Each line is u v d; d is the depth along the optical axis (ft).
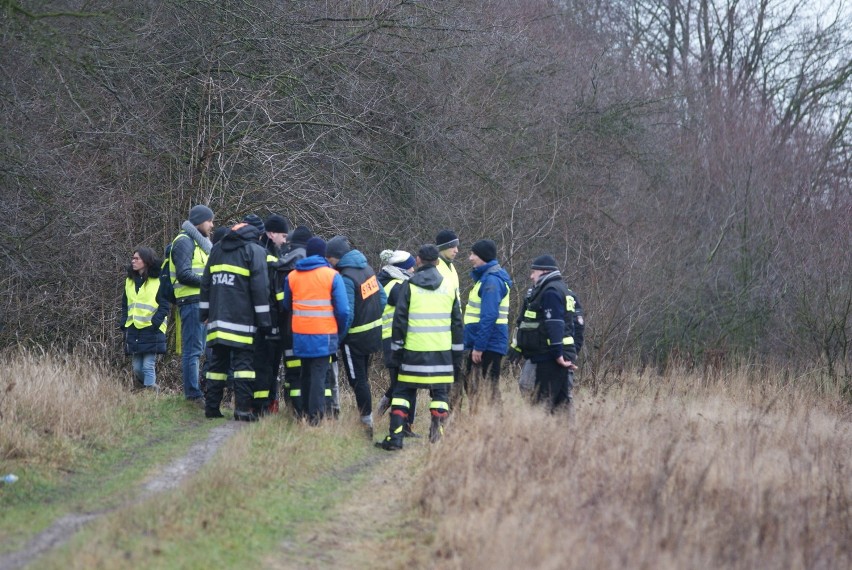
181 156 108.47
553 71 157.89
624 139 161.99
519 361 115.24
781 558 40.09
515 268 136.77
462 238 131.03
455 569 39.17
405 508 49.83
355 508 50.06
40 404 63.10
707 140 176.45
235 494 48.78
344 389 108.78
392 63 126.82
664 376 116.47
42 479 51.44
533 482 48.49
